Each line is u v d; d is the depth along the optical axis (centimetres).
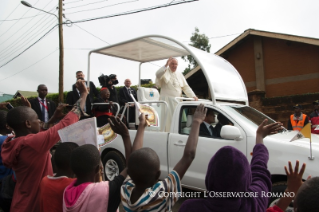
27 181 207
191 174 395
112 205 164
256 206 142
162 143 434
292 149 314
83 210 156
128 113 552
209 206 134
